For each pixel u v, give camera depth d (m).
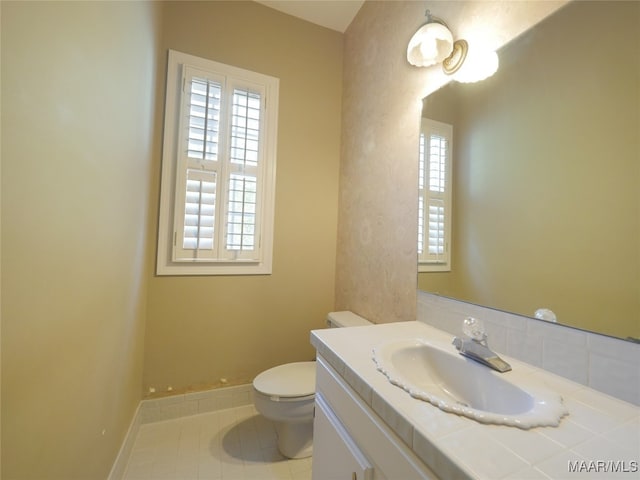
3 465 0.51
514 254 0.91
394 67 1.60
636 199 0.64
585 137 0.73
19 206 0.54
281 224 2.07
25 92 0.54
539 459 0.47
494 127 0.99
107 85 0.92
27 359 0.58
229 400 1.91
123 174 1.13
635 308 0.64
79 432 0.83
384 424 0.66
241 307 1.96
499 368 0.80
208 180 1.86
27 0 0.53
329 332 1.12
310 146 2.16
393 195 1.57
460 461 0.46
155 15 1.56
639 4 0.64
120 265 1.15
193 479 1.35
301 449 1.51
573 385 0.73
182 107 1.79
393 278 1.54
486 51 1.03
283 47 2.09
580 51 0.75
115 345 1.14
